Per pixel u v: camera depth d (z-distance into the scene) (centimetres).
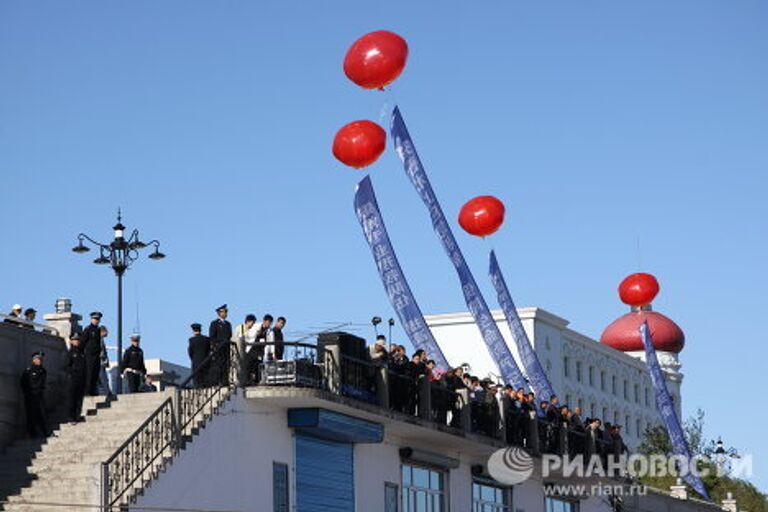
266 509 3519
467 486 4441
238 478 3431
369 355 3797
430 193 4462
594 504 5275
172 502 3209
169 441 3238
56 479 3141
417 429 3991
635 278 5672
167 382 3953
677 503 5969
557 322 9125
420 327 4278
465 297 4650
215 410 3381
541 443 4609
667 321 11131
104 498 3042
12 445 3322
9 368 3391
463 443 4231
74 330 3597
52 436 3338
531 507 4825
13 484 3181
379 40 3750
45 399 3462
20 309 3553
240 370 3497
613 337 11019
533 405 4600
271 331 3578
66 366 3500
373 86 3800
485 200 4412
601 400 9912
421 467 4222
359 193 4222
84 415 3394
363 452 3938
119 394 3494
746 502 7112
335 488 3797
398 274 4250
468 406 4206
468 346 8231
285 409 3628
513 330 4956
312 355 3603
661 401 6028
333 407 3641
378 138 3806
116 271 4128
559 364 9175
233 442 3428
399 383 3894
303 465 3681
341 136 3809
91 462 3195
